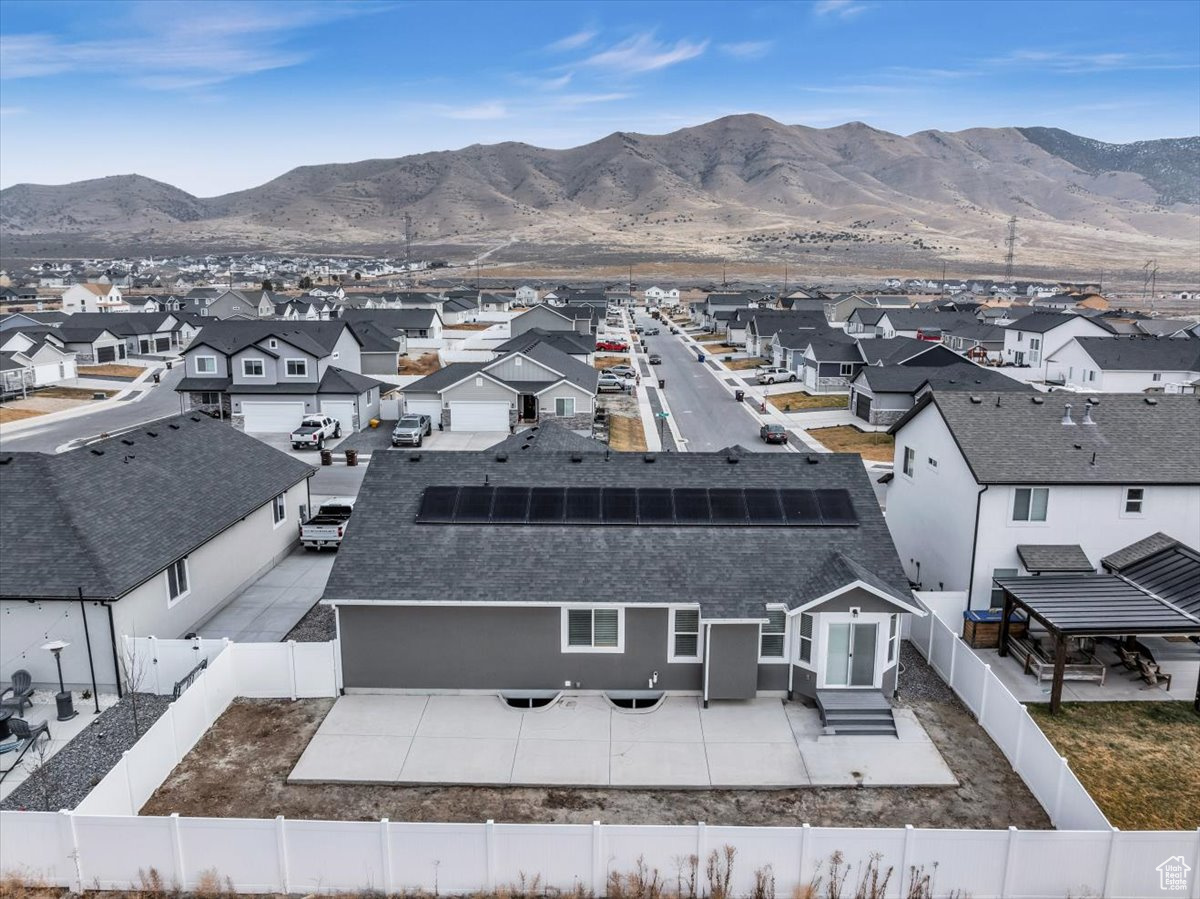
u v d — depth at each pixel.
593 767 18.98
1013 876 14.68
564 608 21.67
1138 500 27.02
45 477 23.95
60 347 81.62
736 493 24.25
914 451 32.44
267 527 31.67
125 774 16.80
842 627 21.28
